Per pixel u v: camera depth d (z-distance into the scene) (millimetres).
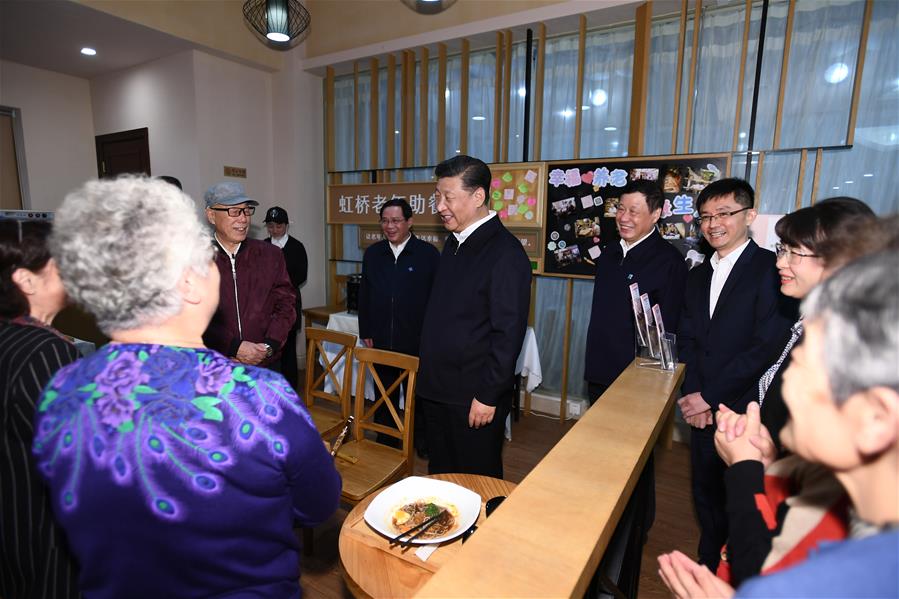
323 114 4141
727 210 1573
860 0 2359
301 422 603
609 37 2984
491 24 3084
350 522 1130
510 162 3221
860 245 733
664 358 1309
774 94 2580
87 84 4262
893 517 350
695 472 1659
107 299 542
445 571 530
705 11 2703
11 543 813
